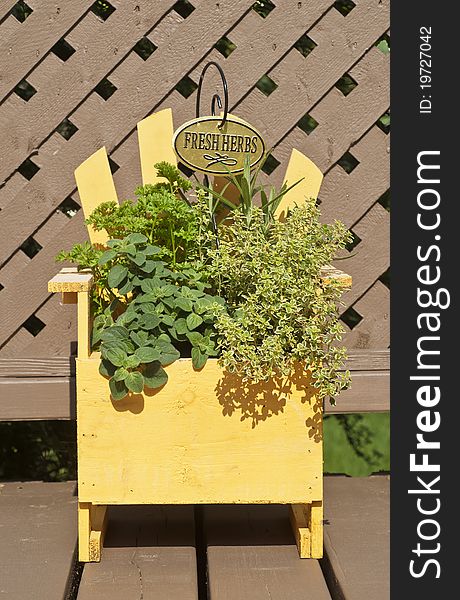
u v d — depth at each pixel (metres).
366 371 2.36
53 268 2.31
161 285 1.82
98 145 2.28
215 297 1.82
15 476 2.67
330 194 2.33
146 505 2.17
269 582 1.74
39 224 2.29
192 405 1.77
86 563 1.83
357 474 3.36
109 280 1.80
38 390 2.30
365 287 2.36
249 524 2.05
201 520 2.17
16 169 2.28
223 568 1.80
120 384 1.74
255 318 1.76
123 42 2.26
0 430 2.66
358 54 2.29
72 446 2.67
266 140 2.29
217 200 2.07
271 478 1.79
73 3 2.24
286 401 1.78
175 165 2.15
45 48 2.25
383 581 1.74
